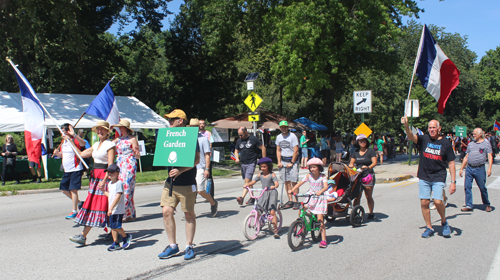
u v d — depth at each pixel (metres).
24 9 18.91
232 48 32.91
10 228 6.99
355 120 43.03
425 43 7.15
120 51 30.08
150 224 7.32
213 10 24.78
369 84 43.44
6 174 13.98
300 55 21.55
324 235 5.84
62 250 5.59
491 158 8.54
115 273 4.62
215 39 25.58
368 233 6.68
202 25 26.41
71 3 19.83
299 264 5.01
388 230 6.87
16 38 21.31
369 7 21.52
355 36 21.45
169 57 33.06
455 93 59.56
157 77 52.06
